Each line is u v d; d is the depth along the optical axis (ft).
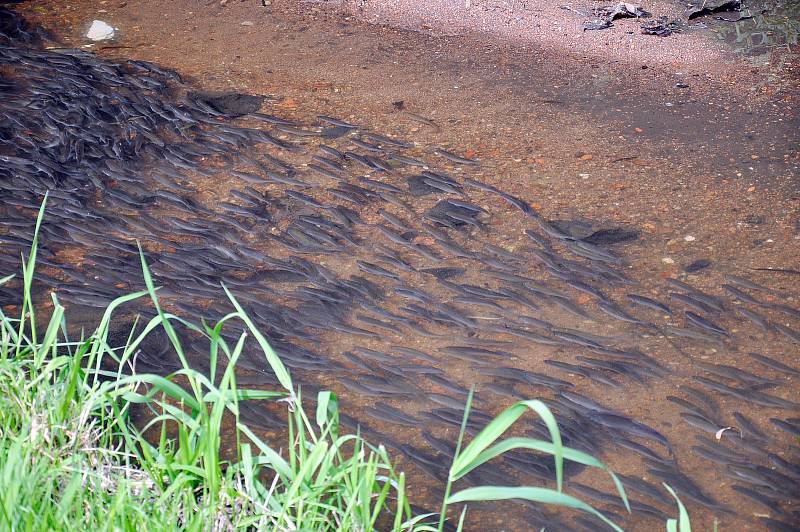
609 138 17.17
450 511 9.21
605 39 21.77
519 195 15.30
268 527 8.27
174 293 12.91
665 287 12.78
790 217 14.30
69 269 13.50
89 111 18.48
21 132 17.58
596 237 14.03
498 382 11.09
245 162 16.58
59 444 9.15
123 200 15.39
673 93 19.01
